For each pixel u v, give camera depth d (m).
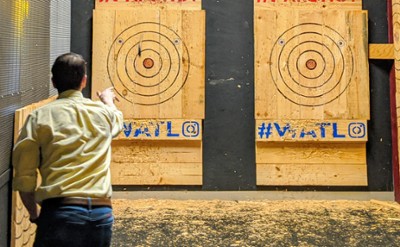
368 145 4.93
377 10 4.91
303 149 4.90
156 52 4.92
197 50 4.91
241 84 4.94
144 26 4.92
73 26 4.93
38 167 2.11
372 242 3.53
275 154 4.90
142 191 4.90
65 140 2.05
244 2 4.95
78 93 2.20
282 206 4.56
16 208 2.70
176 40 4.91
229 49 4.94
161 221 4.05
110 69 4.91
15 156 2.07
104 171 2.11
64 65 2.18
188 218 4.15
